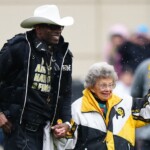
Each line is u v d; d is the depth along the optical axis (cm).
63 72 1609
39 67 1581
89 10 3500
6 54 1574
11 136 1588
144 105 1645
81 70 3481
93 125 1628
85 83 1653
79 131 1636
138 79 2164
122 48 2452
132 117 1647
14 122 1583
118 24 3503
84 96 1652
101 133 1627
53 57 1599
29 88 1577
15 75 1584
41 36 1591
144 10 3538
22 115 1577
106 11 3509
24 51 1573
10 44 1577
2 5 3438
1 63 1577
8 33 3441
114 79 1645
